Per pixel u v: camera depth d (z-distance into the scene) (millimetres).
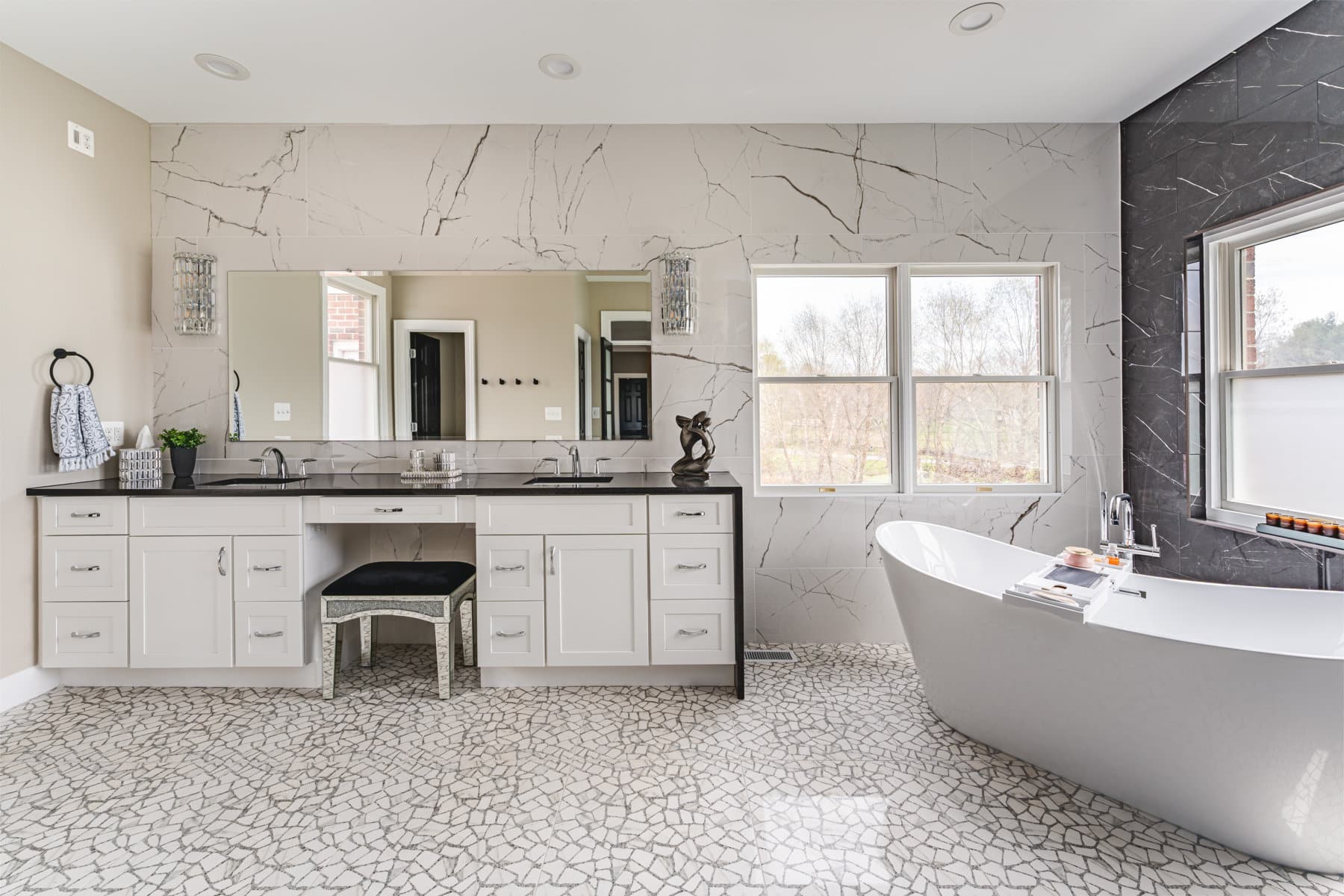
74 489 2412
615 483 2633
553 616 2477
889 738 2117
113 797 1770
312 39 2270
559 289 2973
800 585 3049
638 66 2473
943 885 1428
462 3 2072
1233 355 2510
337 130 2936
